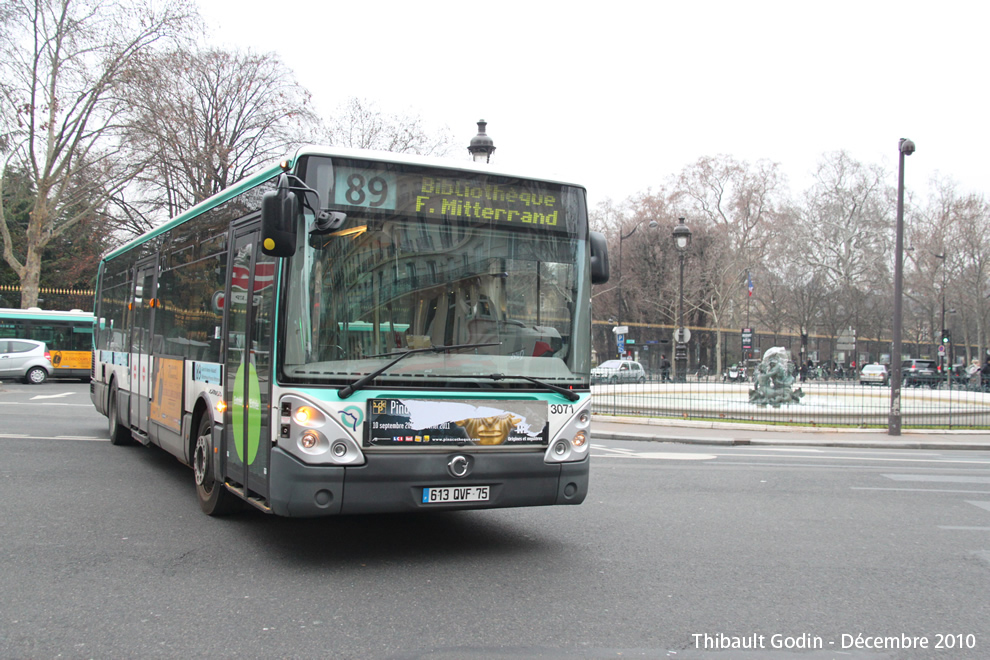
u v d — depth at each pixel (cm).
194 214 901
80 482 953
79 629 476
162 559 635
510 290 662
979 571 645
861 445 1836
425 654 443
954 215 6644
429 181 647
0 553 639
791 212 6475
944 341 5734
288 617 502
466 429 627
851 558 683
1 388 2762
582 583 590
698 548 709
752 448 1741
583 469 674
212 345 786
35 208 3750
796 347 6638
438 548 691
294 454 588
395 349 618
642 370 4150
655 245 5847
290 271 602
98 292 1508
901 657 457
